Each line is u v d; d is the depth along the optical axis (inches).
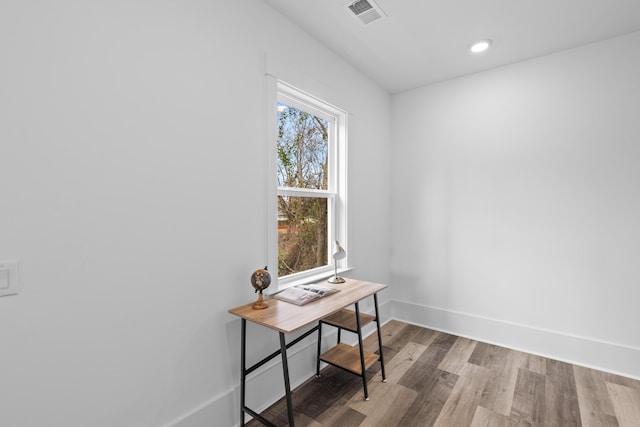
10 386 40.4
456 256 118.7
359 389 81.6
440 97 122.0
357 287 85.6
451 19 82.5
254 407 72.1
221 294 65.7
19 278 40.8
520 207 105.9
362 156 115.2
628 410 73.4
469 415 71.4
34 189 41.8
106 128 48.5
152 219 54.2
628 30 87.4
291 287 81.4
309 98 90.7
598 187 93.4
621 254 90.6
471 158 115.3
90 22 46.8
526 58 103.3
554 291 100.3
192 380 60.5
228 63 66.7
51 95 43.1
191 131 59.9
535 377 87.7
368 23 84.3
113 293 49.6
